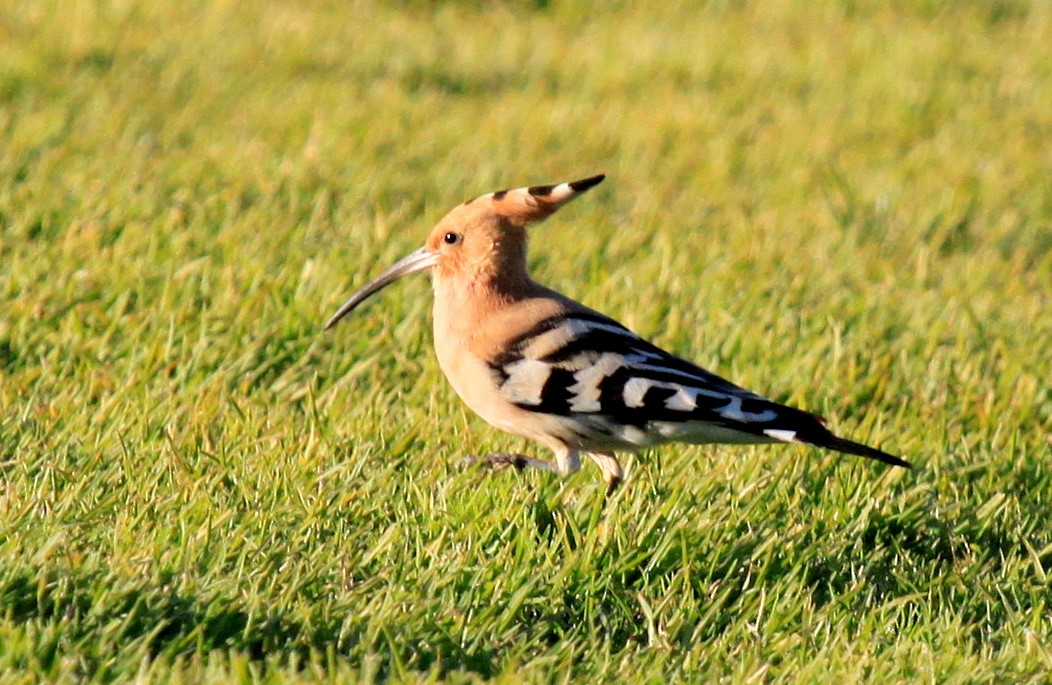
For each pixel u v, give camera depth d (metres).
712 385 9.28
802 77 24.19
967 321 13.75
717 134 20.67
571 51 24.62
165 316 11.95
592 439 9.61
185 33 22.72
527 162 18.61
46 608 7.40
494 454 9.87
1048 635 8.36
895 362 12.66
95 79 19.70
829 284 14.73
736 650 7.95
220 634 7.41
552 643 8.08
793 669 7.73
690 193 18.11
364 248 13.91
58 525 8.29
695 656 7.77
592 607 8.26
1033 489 10.34
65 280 12.38
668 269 14.16
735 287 14.27
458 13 26.42
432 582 8.16
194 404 10.46
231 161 16.73
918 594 8.48
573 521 8.86
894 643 8.20
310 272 12.99
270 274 13.26
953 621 8.33
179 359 11.27
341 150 17.77
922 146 20.69
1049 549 9.35
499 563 8.45
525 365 9.71
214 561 8.05
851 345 12.73
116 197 14.84
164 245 13.62
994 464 10.52
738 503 9.46
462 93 21.97
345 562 8.21
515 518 8.88
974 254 16.64
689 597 8.34
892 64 24.97
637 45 25.14
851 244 16.30
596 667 7.62
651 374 9.39
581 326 9.82
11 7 22.89
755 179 19.06
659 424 9.34
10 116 17.62
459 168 17.97
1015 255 16.53
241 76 20.84
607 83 23.02
